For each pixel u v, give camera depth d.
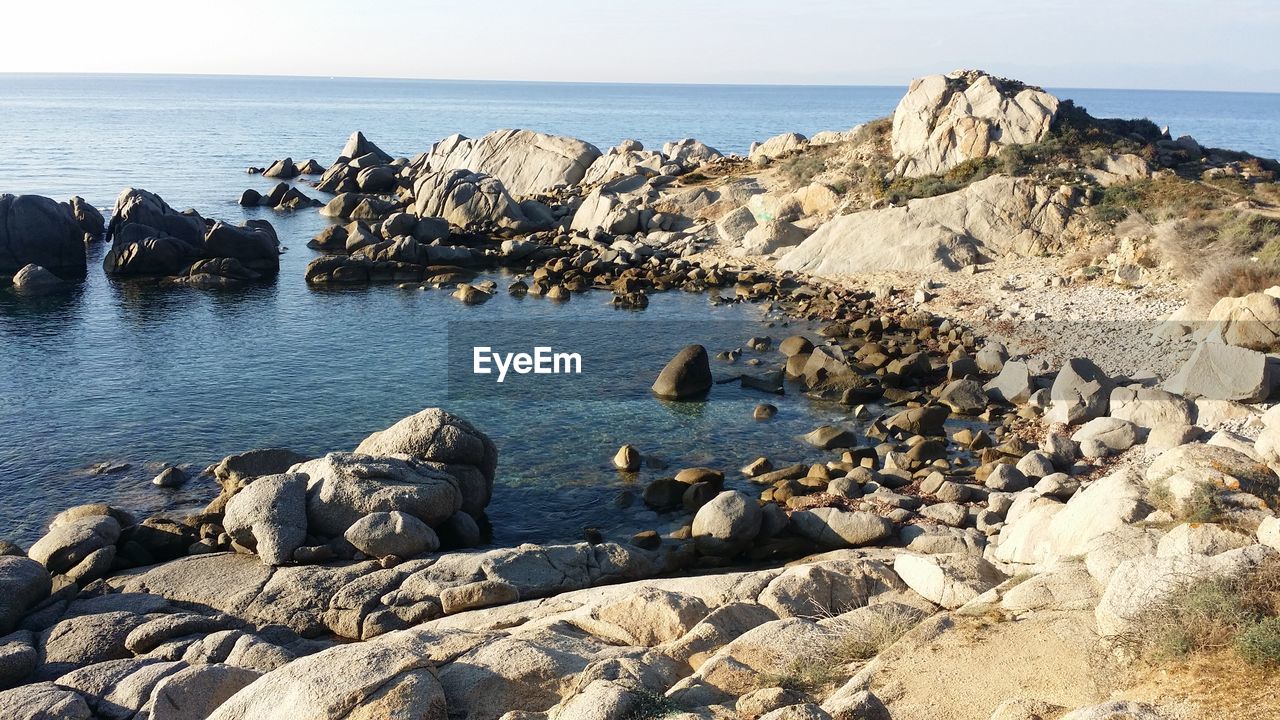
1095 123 55.28
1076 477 22.14
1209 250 38.06
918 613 13.20
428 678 10.62
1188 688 9.12
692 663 11.97
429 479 20.34
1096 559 12.50
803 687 10.85
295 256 56.72
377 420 28.69
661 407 29.89
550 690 11.01
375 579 17.23
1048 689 9.97
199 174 100.25
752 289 45.56
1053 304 38.50
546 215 65.44
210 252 51.09
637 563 18.45
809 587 14.30
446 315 42.41
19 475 24.47
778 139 70.75
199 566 18.27
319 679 10.43
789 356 35.28
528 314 42.53
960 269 45.19
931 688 10.35
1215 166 51.19
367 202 70.25
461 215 63.78
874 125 62.97
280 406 29.92
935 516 20.58
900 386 31.42
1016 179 47.78
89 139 141.38
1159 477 14.68
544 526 21.72
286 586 17.16
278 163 100.00
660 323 40.62
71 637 15.12
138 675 12.91
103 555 18.33
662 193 64.12
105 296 45.72
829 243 49.28
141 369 33.78
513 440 27.00
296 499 19.48
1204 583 10.22
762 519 20.34
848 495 22.16
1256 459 14.66
